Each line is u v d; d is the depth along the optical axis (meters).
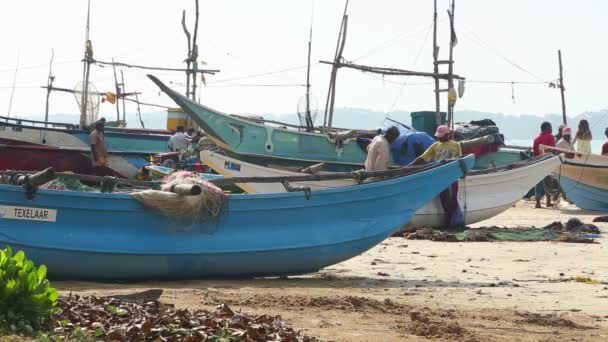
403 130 24.83
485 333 9.73
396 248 18.44
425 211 22.25
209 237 13.05
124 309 8.88
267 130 26.88
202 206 12.84
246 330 8.04
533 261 16.50
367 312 10.67
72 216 12.48
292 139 27.08
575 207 31.70
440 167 14.77
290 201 13.52
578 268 15.60
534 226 23.97
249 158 26.84
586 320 10.80
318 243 13.66
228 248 13.12
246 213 13.28
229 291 12.09
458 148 20.72
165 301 10.78
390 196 14.34
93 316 8.44
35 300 7.88
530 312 11.22
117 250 12.56
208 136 27.02
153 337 7.80
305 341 8.33
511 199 23.94
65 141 31.64
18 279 7.87
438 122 34.97
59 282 12.70
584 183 29.75
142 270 12.82
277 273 13.79
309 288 12.81
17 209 12.24
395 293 12.59
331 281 13.74
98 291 11.73
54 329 7.82
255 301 11.07
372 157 18.09
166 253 12.77
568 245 19.14
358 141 27.53
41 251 12.30
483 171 23.47
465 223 23.11
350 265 15.77
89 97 35.06
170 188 12.84
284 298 11.34
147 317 8.49
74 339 7.54
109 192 13.16
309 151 27.20
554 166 24.61
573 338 9.65
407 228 21.58
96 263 12.57
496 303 11.92
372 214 14.19
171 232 12.86
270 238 13.38
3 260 7.91
